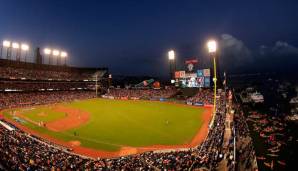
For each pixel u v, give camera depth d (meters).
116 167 22.03
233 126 35.88
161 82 114.88
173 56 87.50
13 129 39.25
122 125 46.94
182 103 76.44
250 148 27.94
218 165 21.78
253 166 22.80
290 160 28.88
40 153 25.41
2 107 68.69
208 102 70.50
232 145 27.52
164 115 56.91
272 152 31.61
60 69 113.25
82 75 121.31
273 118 57.53
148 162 23.33
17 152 24.38
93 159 26.55
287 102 92.62
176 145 34.12
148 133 40.88
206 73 81.56
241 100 94.19
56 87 103.00
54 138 38.19
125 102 83.25
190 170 20.30
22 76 91.69
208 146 26.83
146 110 64.50
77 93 103.62
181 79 87.31
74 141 36.62
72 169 21.62
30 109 67.50
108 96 100.06
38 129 43.69
